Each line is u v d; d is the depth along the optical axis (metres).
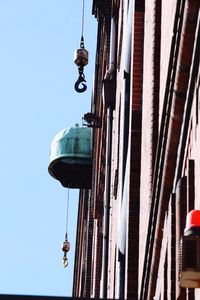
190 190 13.92
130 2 25.42
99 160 37.19
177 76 14.24
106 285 30.98
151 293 17.61
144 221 19.48
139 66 23.39
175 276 14.66
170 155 15.27
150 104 19.47
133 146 22.98
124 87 26.33
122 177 26.03
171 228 15.02
